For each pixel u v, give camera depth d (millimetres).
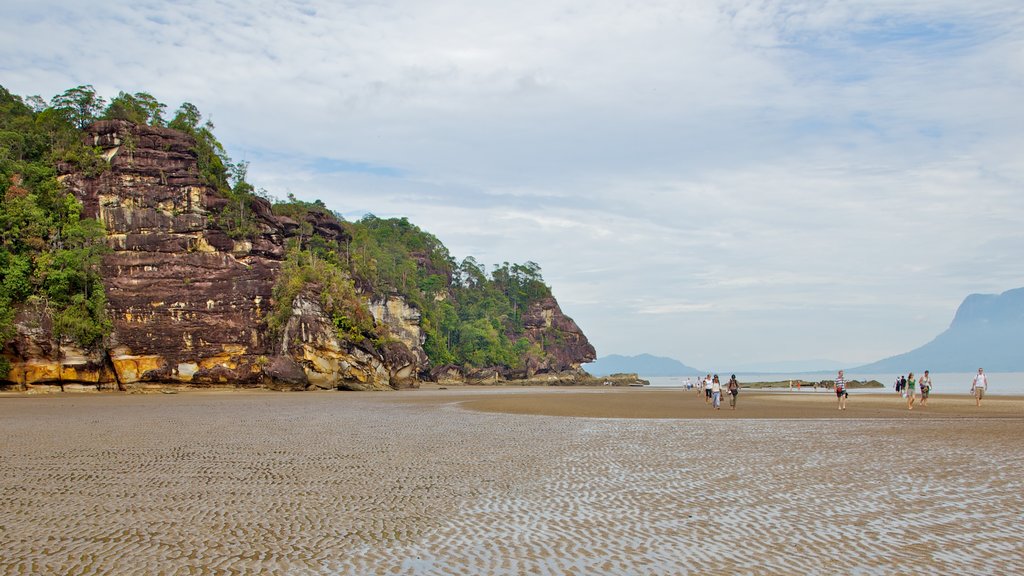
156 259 89875
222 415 42344
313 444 26328
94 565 10555
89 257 84250
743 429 32719
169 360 85812
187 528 12914
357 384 98312
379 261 157625
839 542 11781
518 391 103250
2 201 83625
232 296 91562
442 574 10156
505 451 24219
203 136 107125
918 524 13008
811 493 16094
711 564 10594
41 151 96062
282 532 12625
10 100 107062
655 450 24453
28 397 68438
